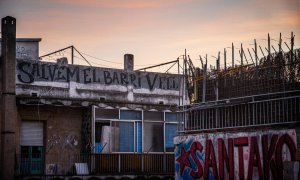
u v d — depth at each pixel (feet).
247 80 57.52
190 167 61.98
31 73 88.53
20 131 87.61
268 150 52.60
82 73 93.66
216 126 60.23
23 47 103.09
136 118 96.07
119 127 93.97
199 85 64.49
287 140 50.83
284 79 53.42
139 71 99.71
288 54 53.36
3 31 85.66
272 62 54.85
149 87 100.22
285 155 50.88
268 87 54.95
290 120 51.80
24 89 87.45
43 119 89.66
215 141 58.80
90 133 90.74
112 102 93.50
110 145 92.43
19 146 86.84
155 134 97.66
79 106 91.04
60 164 90.43
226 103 58.75
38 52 104.37
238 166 55.67
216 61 62.08
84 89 93.30
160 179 94.94
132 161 93.81
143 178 92.99
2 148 83.51
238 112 57.72
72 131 92.58
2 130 83.87
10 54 85.15
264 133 53.21
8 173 82.84
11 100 84.58
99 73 95.35
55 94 90.33
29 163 88.02
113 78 96.68
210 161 59.21
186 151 62.85
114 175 90.07
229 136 57.11
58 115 91.40
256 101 55.31
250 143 54.60
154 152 96.89
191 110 64.03
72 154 91.86
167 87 102.22
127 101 97.30
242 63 58.59
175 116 100.42
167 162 97.55
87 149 91.04
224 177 57.16
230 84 59.62
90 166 89.40
